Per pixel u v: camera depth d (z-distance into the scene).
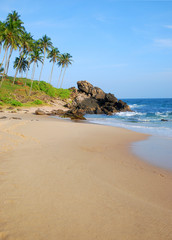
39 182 4.93
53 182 5.00
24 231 2.96
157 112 41.44
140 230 3.24
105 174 6.18
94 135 13.86
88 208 3.81
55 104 47.09
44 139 10.98
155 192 5.09
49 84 57.66
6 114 25.69
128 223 3.42
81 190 4.66
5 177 5.10
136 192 4.98
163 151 10.02
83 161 7.33
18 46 43.34
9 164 6.21
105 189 4.89
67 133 13.69
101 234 3.04
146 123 24.53
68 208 3.74
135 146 11.16
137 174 6.50
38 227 3.08
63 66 65.44
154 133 16.31
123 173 6.47
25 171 5.67
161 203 4.44
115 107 48.22
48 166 6.30
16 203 3.78
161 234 3.18
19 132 12.31
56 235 2.93
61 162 6.88
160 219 3.66
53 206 3.77
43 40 51.66
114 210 3.83
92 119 30.27
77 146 9.90
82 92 60.00
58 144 9.95
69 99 55.25
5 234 2.84
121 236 3.04
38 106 40.31
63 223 3.24
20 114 27.61
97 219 3.45
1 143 9.02
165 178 6.25
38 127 15.07
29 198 4.03
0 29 36.00
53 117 28.53
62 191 4.50
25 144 9.31
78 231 3.06
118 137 13.77
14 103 35.50
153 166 7.56
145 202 4.40
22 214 3.41
